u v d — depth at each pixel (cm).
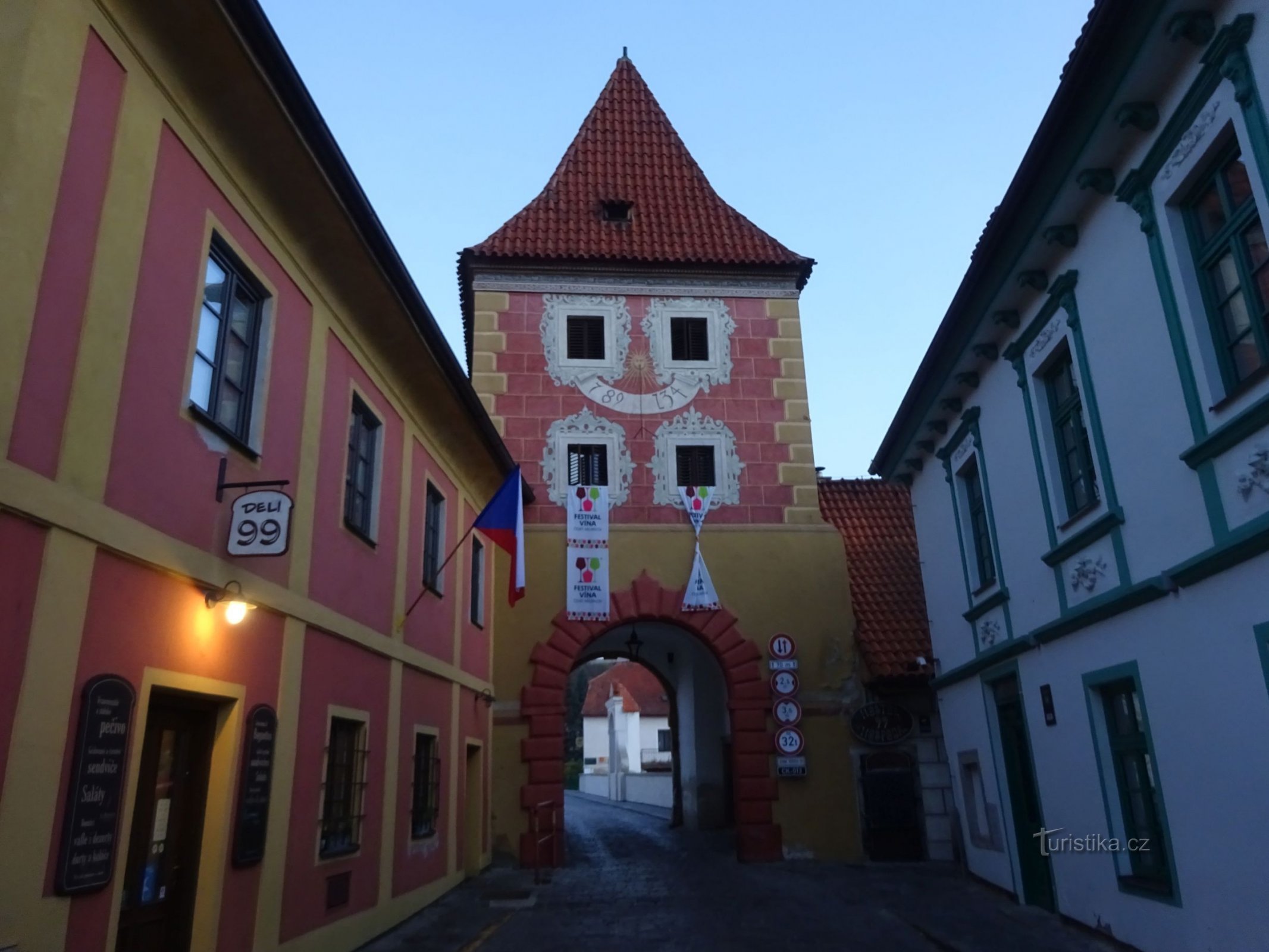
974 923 1080
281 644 853
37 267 547
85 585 579
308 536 922
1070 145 845
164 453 675
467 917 1198
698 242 2078
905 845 1717
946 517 1421
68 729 557
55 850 539
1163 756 796
